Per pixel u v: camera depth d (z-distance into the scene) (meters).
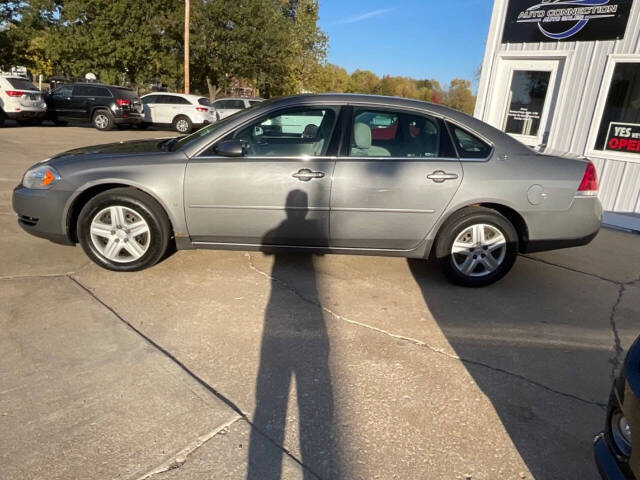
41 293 3.48
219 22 25.67
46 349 2.78
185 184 3.73
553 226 3.89
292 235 3.87
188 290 3.71
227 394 2.49
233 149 3.64
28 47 25.89
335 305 3.60
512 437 2.30
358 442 2.21
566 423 2.43
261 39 26.45
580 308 3.85
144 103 19.17
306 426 2.29
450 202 3.81
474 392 2.63
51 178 3.80
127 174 3.73
